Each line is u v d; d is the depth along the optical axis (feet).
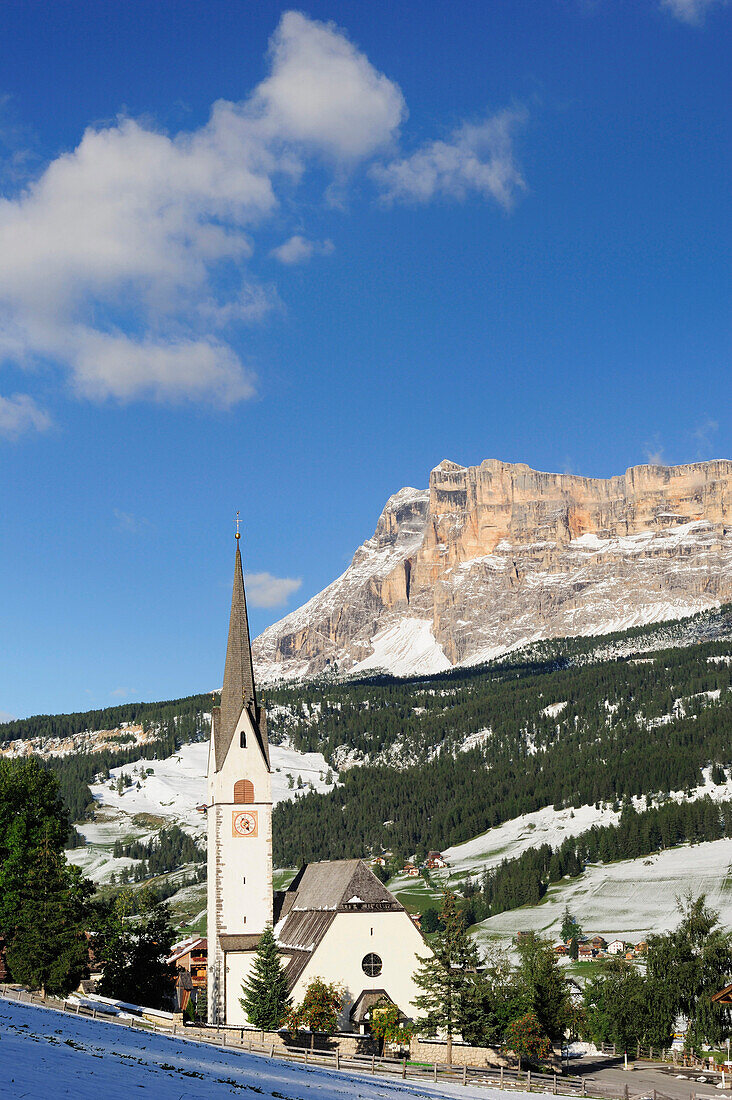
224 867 405.39
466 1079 282.77
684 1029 513.04
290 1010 352.08
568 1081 305.73
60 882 338.75
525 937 376.89
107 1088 130.82
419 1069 291.58
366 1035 334.24
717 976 414.00
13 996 280.51
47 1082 125.08
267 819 411.75
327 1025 344.90
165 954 400.06
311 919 389.19
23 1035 164.86
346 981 364.58
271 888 407.44
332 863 409.69
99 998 354.54
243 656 424.46
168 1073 161.68
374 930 370.73
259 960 361.30
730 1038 412.16
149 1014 325.83
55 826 349.41
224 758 411.34
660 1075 387.34
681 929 436.76
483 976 358.02
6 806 344.69
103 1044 183.21
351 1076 243.40
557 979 355.56
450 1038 327.67
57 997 323.16
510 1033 329.31
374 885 379.55
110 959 384.27
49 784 362.12
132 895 419.74
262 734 417.90
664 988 418.51
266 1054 280.31
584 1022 369.50
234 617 427.74
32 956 315.17
